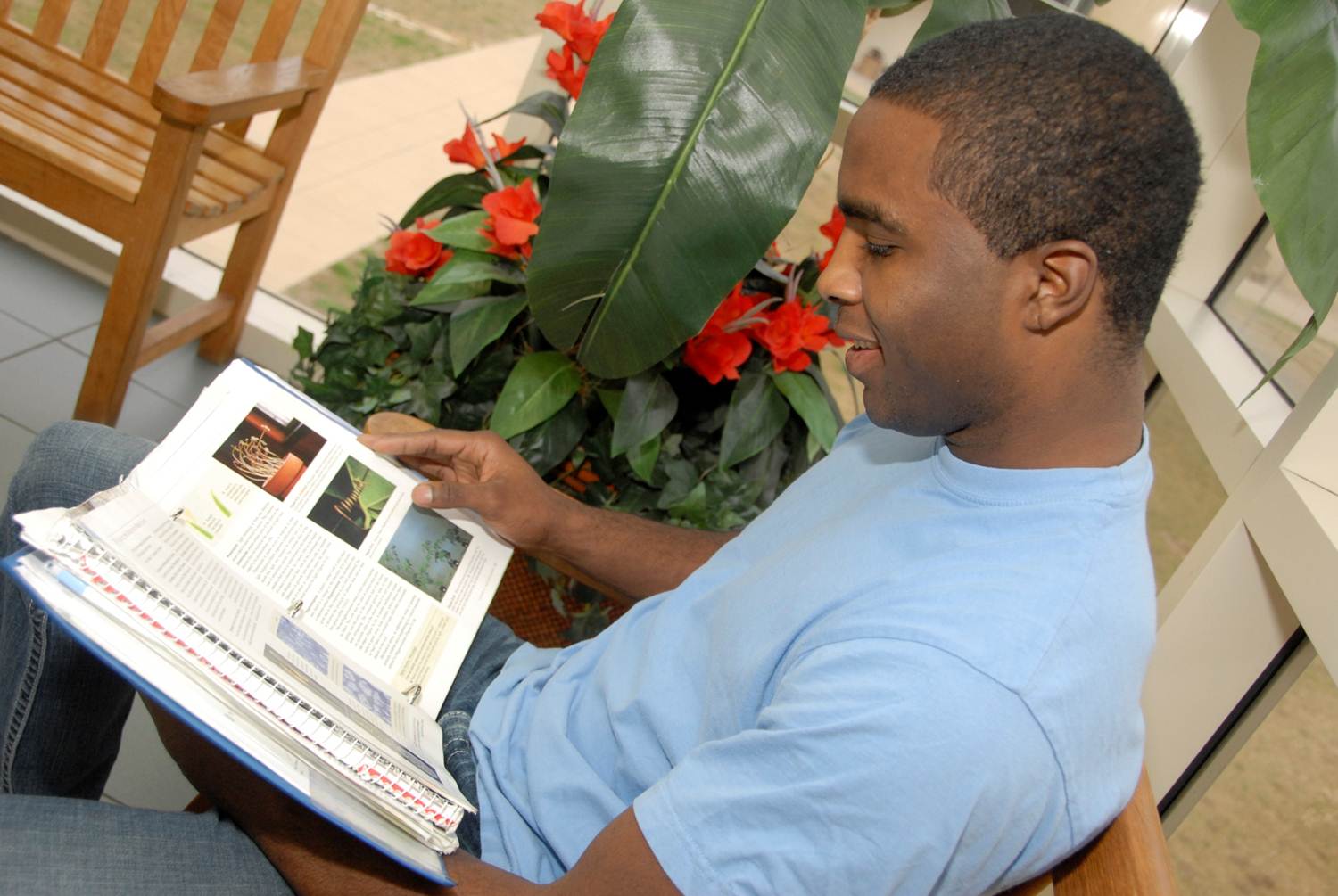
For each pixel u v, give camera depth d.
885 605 0.71
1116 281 0.67
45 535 0.64
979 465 0.76
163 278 2.28
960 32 0.72
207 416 0.93
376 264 1.59
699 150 1.04
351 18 1.92
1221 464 1.37
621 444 1.36
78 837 0.77
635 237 1.08
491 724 0.97
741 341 1.36
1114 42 0.68
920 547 0.75
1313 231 0.97
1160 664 1.33
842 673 0.67
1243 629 1.28
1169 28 1.74
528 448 1.40
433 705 0.90
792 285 1.42
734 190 1.05
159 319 2.31
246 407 0.96
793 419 1.53
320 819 0.79
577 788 0.88
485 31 2.07
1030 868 0.68
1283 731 1.24
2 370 1.96
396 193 2.28
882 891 0.63
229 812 0.82
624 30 1.04
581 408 1.42
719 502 1.43
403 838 0.72
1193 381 1.51
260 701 0.68
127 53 2.21
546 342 1.47
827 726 0.64
